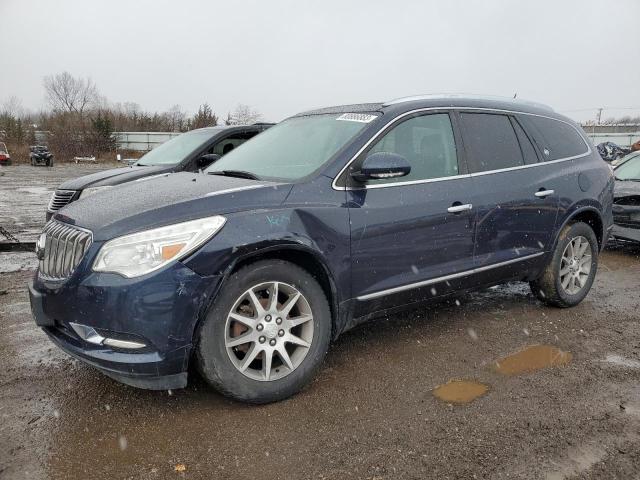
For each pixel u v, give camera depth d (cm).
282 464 245
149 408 296
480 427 275
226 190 307
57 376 334
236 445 260
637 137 3300
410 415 288
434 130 388
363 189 339
